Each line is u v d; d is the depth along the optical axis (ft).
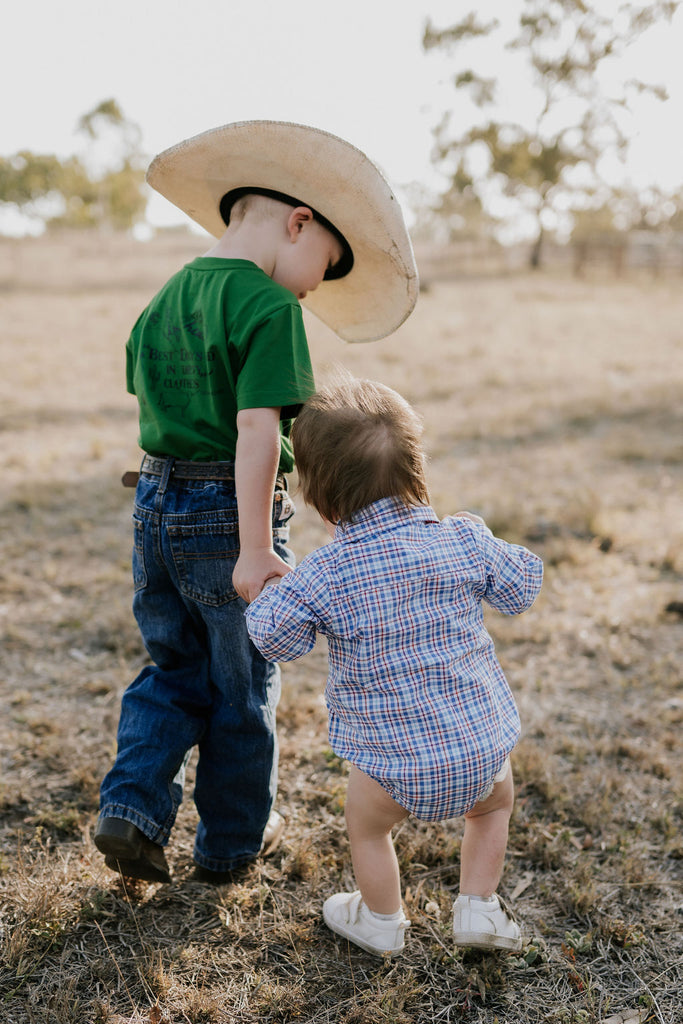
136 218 211.82
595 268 111.04
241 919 6.56
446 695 5.53
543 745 9.25
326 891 6.97
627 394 29.32
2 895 6.69
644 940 6.52
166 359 6.16
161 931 6.47
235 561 6.16
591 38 121.49
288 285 6.30
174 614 6.48
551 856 7.40
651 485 18.81
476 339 44.78
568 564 14.21
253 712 6.54
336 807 8.02
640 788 8.54
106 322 53.52
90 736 9.16
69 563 14.17
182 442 6.10
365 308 7.13
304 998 5.88
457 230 176.55
